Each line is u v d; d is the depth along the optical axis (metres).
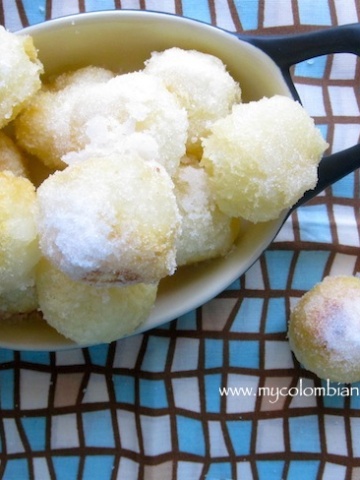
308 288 0.31
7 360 0.31
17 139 0.25
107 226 0.20
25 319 0.26
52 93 0.26
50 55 0.26
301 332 0.29
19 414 0.31
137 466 0.31
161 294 0.27
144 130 0.22
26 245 0.22
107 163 0.21
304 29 0.31
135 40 0.26
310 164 0.24
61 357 0.31
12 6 0.30
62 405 0.31
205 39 0.26
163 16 0.25
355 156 0.26
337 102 0.31
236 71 0.27
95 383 0.31
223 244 0.26
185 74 0.24
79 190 0.20
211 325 0.31
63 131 0.24
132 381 0.31
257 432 0.31
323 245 0.31
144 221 0.20
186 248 0.25
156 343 0.31
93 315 0.23
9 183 0.22
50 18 0.30
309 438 0.31
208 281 0.26
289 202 0.24
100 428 0.31
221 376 0.31
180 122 0.23
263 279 0.31
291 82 0.26
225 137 0.23
